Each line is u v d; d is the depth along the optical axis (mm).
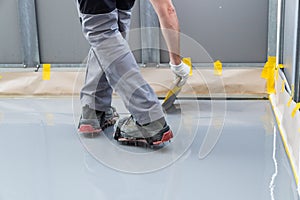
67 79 2822
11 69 2869
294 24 1927
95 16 1779
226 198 1480
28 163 1812
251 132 2117
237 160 1793
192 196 1503
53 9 2838
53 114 2473
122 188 1575
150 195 1520
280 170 1688
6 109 2580
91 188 1580
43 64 2865
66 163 1803
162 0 2238
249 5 2707
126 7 2023
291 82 1982
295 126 1710
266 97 2703
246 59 2779
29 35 2846
